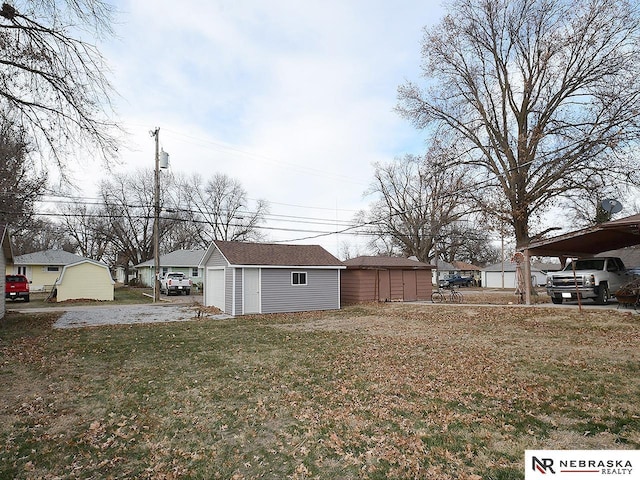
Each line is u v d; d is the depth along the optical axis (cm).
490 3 2177
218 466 356
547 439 389
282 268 1783
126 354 841
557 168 2097
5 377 660
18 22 809
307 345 922
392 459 360
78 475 344
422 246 4056
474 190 2328
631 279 1638
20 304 2242
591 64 1994
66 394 567
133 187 4353
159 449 391
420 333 1079
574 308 1419
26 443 407
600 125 1928
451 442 389
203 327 1277
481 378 605
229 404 517
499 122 2433
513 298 2322
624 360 688
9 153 1022
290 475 337
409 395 536
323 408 495
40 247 4425
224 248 1798
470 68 2356
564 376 600
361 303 2184
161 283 3344
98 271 2516
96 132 932
